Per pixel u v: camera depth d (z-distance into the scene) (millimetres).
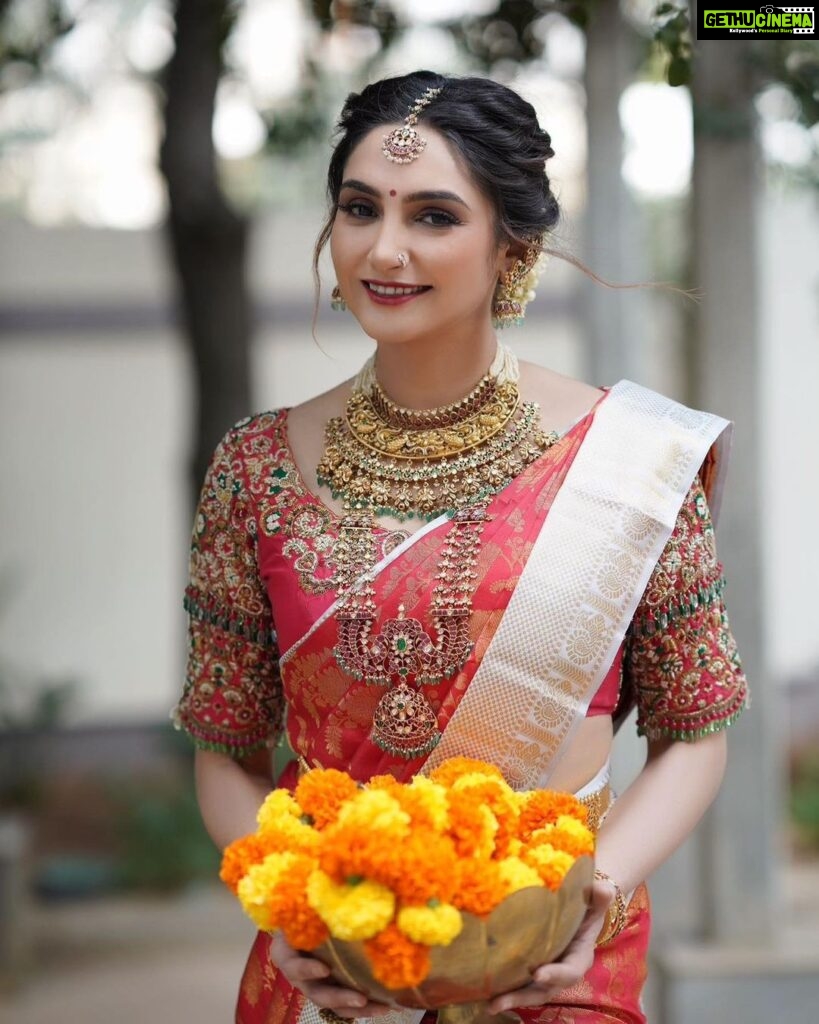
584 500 2248
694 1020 4293
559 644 2188
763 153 4238
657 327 9125
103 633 10312
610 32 4582
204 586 2424
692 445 2307
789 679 10234
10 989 6414
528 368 2432
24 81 5184
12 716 9891
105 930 7258
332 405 2422
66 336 10141
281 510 2328
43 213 10688
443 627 2188
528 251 2340
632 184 4820
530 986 1999
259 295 10211
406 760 2215
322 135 5898
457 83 2227
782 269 10062
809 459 10203
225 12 5352
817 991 4312
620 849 2234
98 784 9859
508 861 1906
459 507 2268
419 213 2184
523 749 2203
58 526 10234
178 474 10258
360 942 1849
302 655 2248
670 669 2311
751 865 4461
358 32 4039
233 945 7133
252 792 2451
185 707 2465
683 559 2283
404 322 2195
